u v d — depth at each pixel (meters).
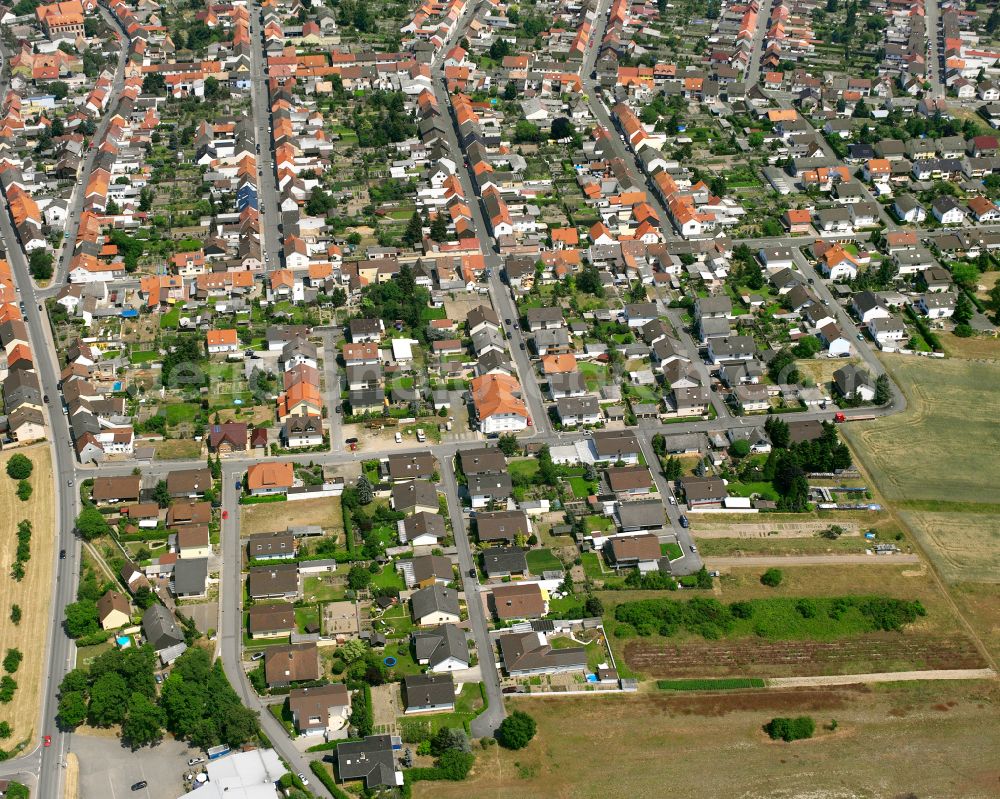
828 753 176.75
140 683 178.50
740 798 169.50
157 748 174.62
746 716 182.50
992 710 185.00
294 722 177.25
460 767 170.25
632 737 178.25
